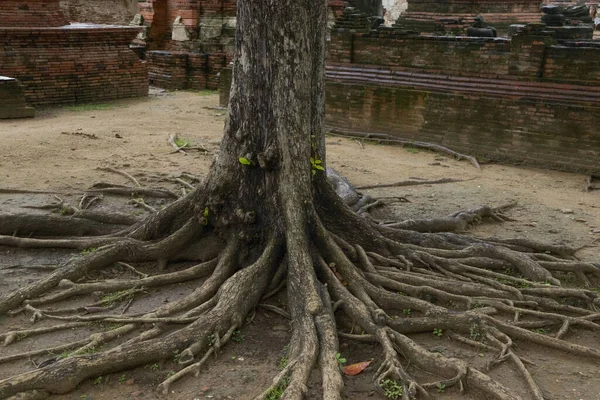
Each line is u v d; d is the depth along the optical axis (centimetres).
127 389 464
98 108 1692
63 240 700
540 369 498
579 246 760
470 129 1229
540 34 1145
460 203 918
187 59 2123
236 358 507
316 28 639
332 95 1416
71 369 457
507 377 482
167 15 2341
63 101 1739
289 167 621
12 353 505
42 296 594
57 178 957
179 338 504
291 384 446
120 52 1845
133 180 946
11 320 561
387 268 634
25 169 1002
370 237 673
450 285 602
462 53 1242
